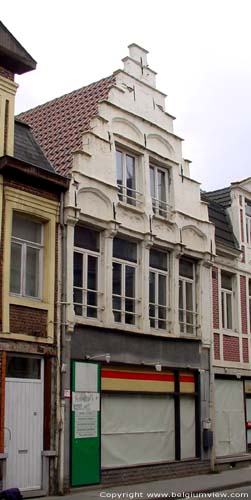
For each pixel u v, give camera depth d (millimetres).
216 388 21281
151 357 18562
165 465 18453
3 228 14828
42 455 15000
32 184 15641
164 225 19688
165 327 19562
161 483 17375
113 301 17797
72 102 19703
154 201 19766
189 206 20969
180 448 19266
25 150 16359
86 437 16078
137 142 19125
